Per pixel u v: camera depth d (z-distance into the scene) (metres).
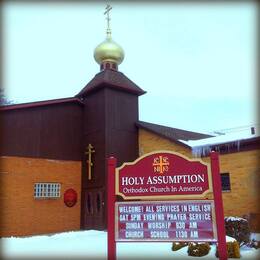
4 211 17.09
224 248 8.13
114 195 9.03
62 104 20.36
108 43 24.08
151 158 9.05
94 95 20.80
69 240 14.48
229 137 17.52
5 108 17.91
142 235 8.64
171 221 8.55
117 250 10.52
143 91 21.84
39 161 18.69
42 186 18.62
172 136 19.53
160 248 10.87
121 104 20.73
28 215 17.78
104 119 19.75
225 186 16.59
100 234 16.69
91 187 19.48
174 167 8.84
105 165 19.05
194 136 23.33
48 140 19.28
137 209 8.82
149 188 8.88
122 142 20.17
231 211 16.03
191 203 8.52
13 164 17.80
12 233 17.06
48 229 18.28
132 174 9.05
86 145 20.48
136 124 21.03
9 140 17.92
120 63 24.36
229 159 16.52
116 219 8.88
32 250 11.21
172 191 8.73
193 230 8.38
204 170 8.63
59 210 18.92
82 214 19.66
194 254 9.34
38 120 19.09
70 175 19.78
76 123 20.81
